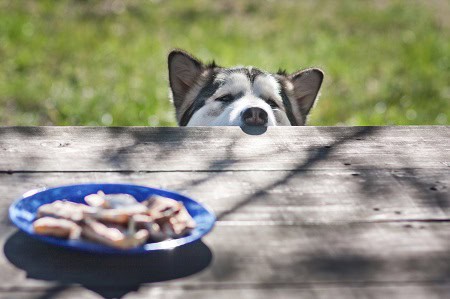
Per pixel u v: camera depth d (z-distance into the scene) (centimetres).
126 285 236
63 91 1055
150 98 1038
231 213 288
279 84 584
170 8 1549
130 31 1373
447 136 384
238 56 1227
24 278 238
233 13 1551
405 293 237
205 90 580
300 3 1647
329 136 377
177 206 271
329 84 1126
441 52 1298
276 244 264
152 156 342
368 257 258
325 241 268
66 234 251
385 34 1420
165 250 256
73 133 365
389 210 296
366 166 340
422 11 1590
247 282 240
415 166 342
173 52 607
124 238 240
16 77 1106
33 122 962
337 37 1387
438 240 272
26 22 1353
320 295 234
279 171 330
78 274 241
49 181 313
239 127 382
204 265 249
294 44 1339
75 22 1397
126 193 291
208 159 341
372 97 1084
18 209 268
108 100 1025
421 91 1110
